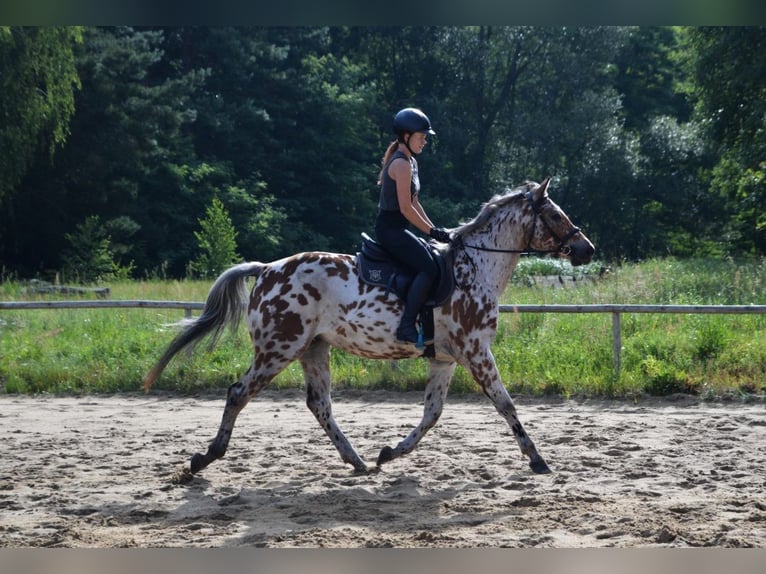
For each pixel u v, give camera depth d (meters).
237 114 49.94
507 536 5.71
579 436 9.30
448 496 6.84
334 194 53.16
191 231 45.75
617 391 12.05
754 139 32.06
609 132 54.50
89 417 11.09
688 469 7.66
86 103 38.84
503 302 17.16
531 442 7.51
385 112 58.84
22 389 13.38
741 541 5.51
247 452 8.63
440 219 52.22
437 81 61.72
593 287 18.92
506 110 60.44
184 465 8.10
